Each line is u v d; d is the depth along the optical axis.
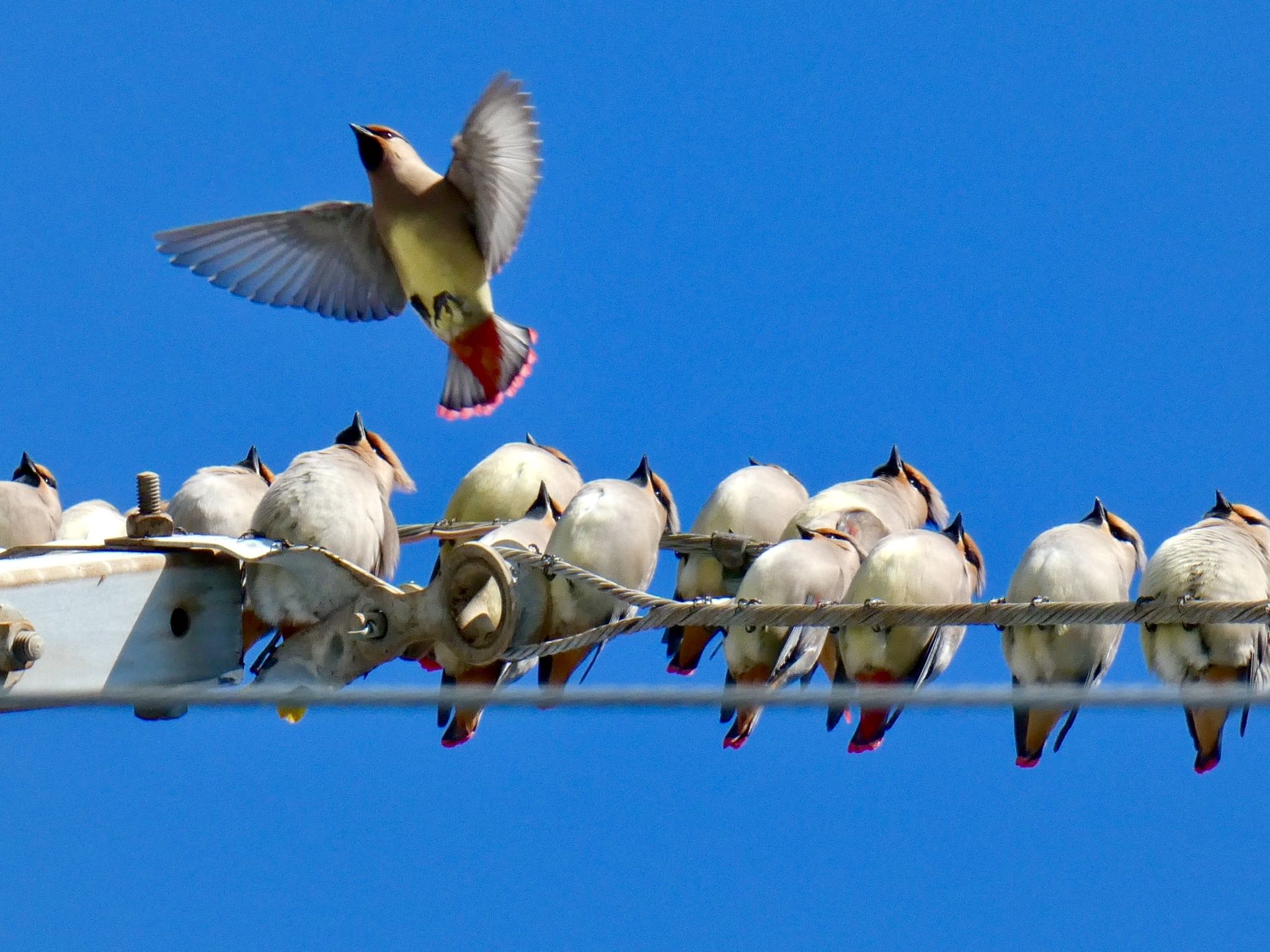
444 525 17.03
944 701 8.15
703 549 16.91
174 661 12.69
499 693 8.60
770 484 17.59
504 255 14.25
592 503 14.93
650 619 12.59
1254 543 14.14
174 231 14.85
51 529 17.62
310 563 13.13
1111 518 15.52
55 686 11.90
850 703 8.20
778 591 14.60
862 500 17.05
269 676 13.10
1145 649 14.34
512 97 13.55
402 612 12.99
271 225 14.85
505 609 12.59
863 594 14.52
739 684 14.84
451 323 14.59
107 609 12.28
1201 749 14.09
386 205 14.20
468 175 14.01
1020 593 14.33
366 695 8.81
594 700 8.50
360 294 15.20
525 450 17.77
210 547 12.78
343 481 14.77
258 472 17.42
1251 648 13.87
